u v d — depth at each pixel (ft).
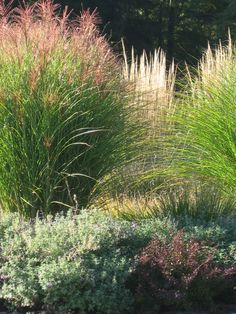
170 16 109.50
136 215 27.07
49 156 25.89
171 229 23.27
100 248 21.43
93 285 20.11
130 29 102.22
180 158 30.89
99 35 28.84
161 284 21.06
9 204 26.76
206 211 26.32
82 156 26.61
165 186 31.32
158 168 31.14
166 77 40.73
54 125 25.63
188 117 31.12
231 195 29.12
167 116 31.76
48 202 26.22
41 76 25.77
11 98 25.82
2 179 26.40
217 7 108.37
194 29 112.16
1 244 21.84
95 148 26.71
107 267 20.70
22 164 26.03
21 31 26.94
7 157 26.03
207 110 30.81
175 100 34.55
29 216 26.48
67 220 23.09
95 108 26.55
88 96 26.37
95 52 27.58
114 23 95.61
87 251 20.93
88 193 27.27
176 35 111.24
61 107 25.67
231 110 30.32
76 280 20.02
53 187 26.22
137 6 101.96
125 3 96.43
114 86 27.73
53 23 28.07
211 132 30.42
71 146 26.25
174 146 31.40
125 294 20.43
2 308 20.74
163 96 36.65
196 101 31.94
